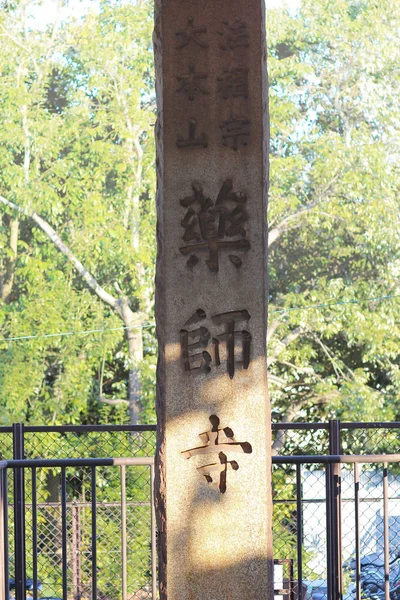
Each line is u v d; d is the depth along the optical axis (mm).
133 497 10312
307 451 13641
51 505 8234
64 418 14812
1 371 14570
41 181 15398
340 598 4770
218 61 3504
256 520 3430
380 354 15234
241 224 3471
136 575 8414
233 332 3451
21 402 14484
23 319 14953
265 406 3445
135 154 15492
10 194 15234
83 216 15195
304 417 15594
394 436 13195
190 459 3443
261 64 3500
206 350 3451
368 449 13359
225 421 3441
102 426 6344
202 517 3428
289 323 15109
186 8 3521
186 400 3449
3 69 15688
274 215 15570
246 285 3457
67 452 11391
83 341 15039
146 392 14766
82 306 15086
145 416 14508
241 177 3480
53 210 15008
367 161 15008
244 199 3477
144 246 15133
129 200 15148
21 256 15164
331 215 15273
